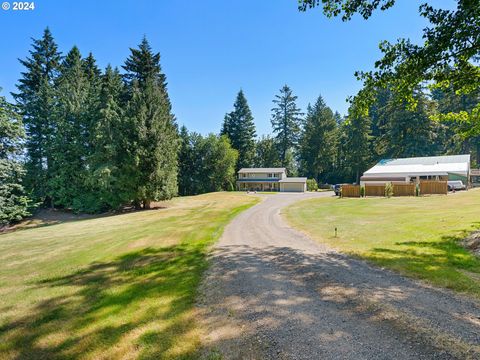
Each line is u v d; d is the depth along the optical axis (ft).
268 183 187.73
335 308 15.11
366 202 77.51
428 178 109.19
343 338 12.06
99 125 87.56
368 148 182.39
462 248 24.43
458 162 112.27
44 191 98.02
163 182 92.22
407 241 28.71
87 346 13.20
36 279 24.06
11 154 84.02
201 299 17.54
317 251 28.30
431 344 11.21
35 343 13.84
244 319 14.47
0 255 35.60
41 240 45.50
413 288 17.21
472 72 22.49
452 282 17.56
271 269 23.06
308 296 17.01
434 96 194.49
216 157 176.24
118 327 14.64
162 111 95.25
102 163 89.30
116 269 25.41
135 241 37.06
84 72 116.26
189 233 41.55
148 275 23.16
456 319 13.17
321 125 205.05
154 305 17.01
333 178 215.31
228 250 30.78
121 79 109.19
